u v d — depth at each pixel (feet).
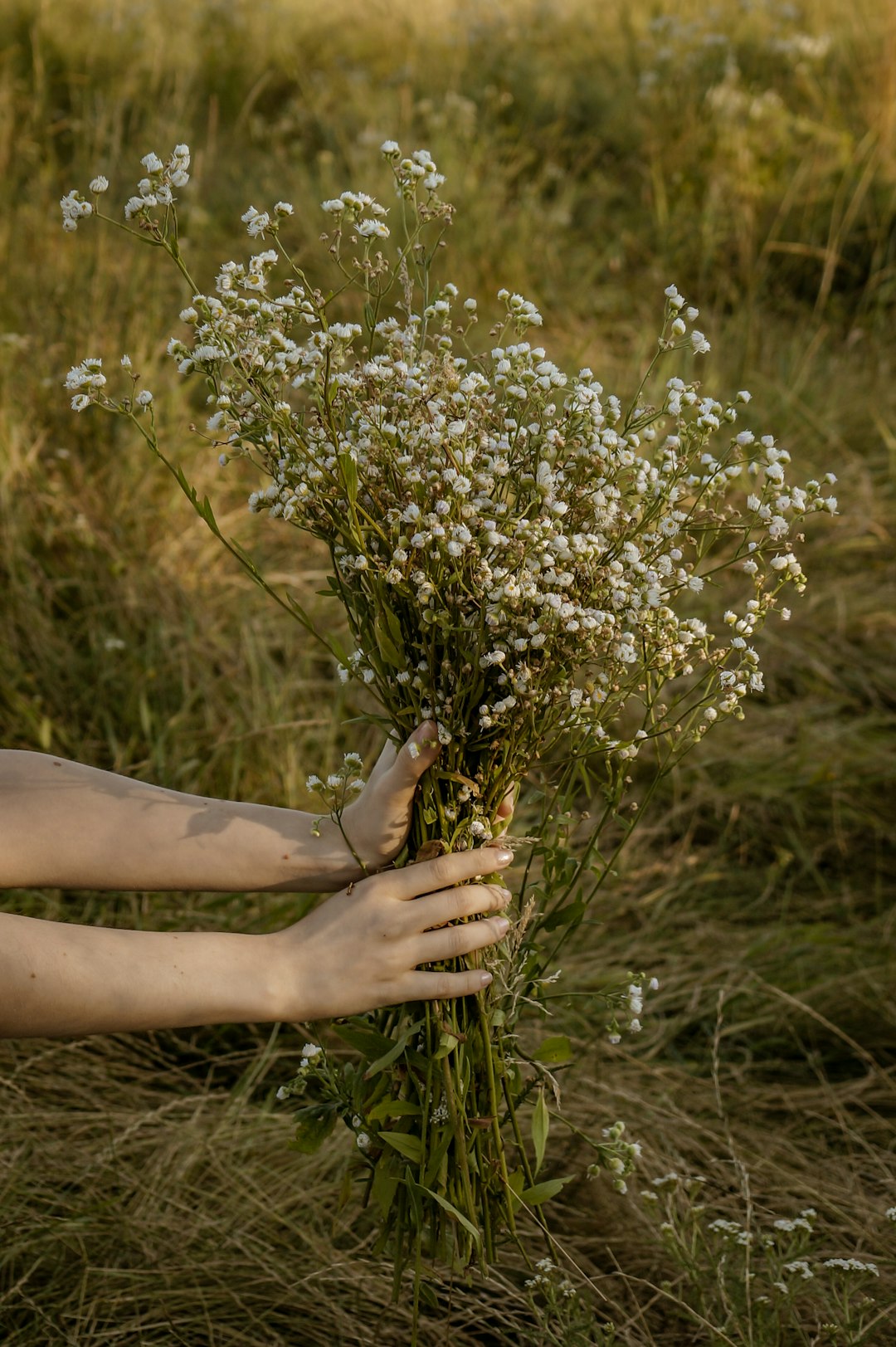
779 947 7.47
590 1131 6.02
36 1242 5.25
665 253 15.38
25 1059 6.35
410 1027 4.10
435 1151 4.07
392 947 4.00
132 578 9.34
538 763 4.43
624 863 8.06
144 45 18.30
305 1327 5.15
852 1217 5.74
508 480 4.02
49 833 4.32
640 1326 5.21
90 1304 5.09
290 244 14.39
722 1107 6.29
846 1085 6.61
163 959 3.89
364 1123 4.25
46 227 12.42
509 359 3.98
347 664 4.15
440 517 3.68
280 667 9.38
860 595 10.56
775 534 3.98
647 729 4.38
